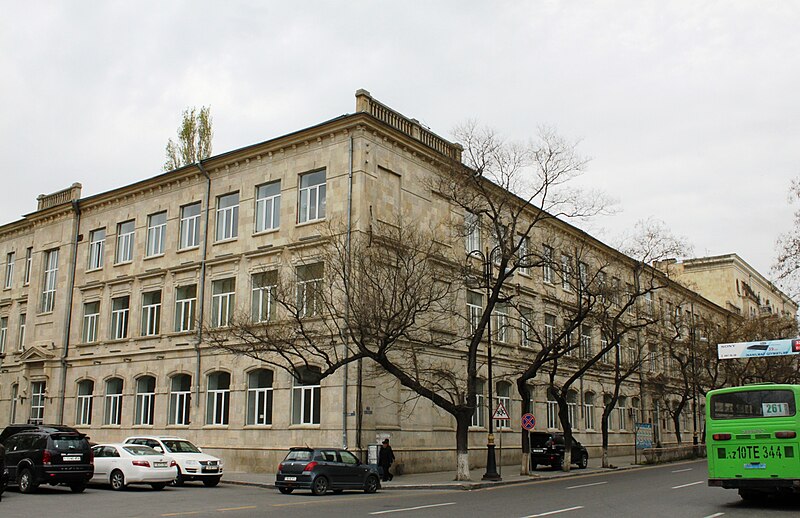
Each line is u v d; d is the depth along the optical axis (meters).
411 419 32.50
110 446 25.05
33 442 22.84
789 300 34.09
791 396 18.06
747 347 24.56
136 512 16.70
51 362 43.31
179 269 37.97
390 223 32.66
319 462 23.41
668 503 19.02
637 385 56.12
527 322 35.44
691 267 85.69
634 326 37.34
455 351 35.84
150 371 38.38
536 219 30.94
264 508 17.95
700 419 70.75
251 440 33.12
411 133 35.34
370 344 30.55
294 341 28.72
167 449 26.53
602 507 18.08
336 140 32.97
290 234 33.75
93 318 42.84
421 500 20.83
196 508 17.80
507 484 28.03
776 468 17.89
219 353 35.38
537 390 43.19
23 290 48.34
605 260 51.03
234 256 35.62
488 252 35.75
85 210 44.88
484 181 31.58
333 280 27.80
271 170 35.34
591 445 48.56
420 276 27.72
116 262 42.28
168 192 40.16
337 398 30.28
